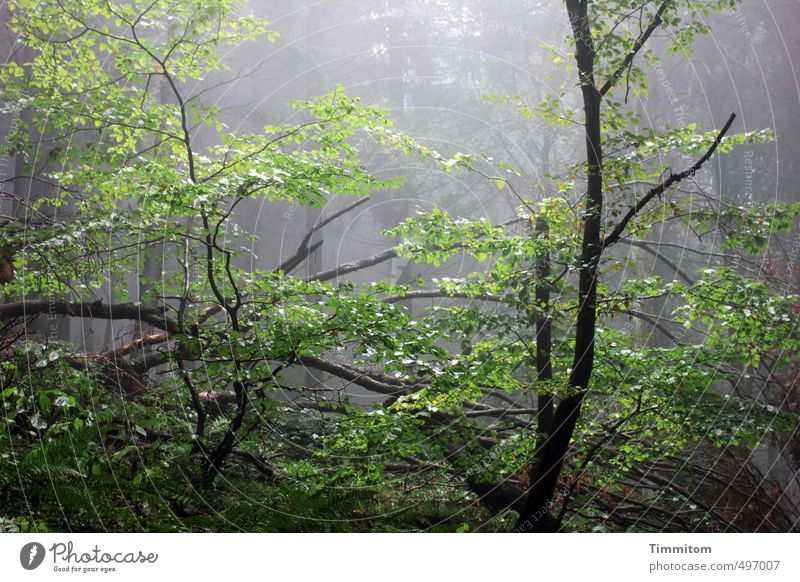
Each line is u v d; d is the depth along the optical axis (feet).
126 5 23.24
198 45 23.25
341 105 22.45
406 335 21.27
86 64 24.72
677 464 29.09
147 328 33.12
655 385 24.06
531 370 25.04
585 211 20.62
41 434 17.44
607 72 20.27
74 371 21.44
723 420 23.50
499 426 26.53
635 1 20.42
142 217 22.58
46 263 23.90
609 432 24.81
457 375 21.21
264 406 22.17
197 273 26.48
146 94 24.08
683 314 26.58
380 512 21.66
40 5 24.91
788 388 31.04
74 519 15.97
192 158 21.84
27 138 24.47
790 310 26.89
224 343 21.58
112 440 20.34
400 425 21.33
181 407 22.43
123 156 24.34
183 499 17.78
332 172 21.66
